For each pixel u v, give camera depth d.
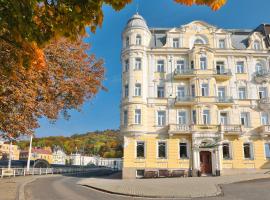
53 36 4.70
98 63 21.66
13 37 4.75
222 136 38.00
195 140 37.81
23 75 12.21
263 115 40.12
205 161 38.19
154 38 43.31
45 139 133.75
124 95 40.22
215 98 39.44
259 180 27.91
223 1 3.74
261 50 42.03
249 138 39.09
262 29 45.31
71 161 105.88
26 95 13.22
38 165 54.69
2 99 12.12
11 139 15.65
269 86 40.84
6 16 4.43
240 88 41.03
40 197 18.69
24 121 14.82
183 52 41.53
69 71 18.64
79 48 19.12
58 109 18.48
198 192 20.33
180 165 37.59
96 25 4.53
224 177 32.34
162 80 40.62
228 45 42.22
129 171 37.25
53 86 17.66
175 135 38.50
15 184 26.22
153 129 38.75
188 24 42.88
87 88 20.41
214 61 41.50
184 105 39.72
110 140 144.00
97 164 98.50
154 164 37.59
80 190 23.70
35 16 4.58
